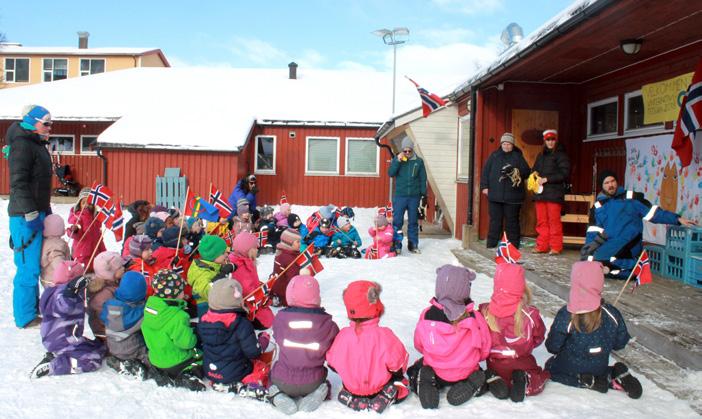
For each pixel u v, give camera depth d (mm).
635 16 5633
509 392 3643
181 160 16922
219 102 20391
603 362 3719
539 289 6402
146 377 3996
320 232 9359
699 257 5922
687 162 6031
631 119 8062
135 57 30953
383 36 19203
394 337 3629
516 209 8672
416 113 11742
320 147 19312
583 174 9352
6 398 3654
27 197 5121
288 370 3572
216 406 3584
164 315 3875
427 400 3500
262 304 5051
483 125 9594
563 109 9531
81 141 19625
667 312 4902
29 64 30828
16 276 5285
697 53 6645
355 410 3527
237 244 5438
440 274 3693
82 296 4246
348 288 3594
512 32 10266
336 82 23031
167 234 5797
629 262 6230
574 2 6164
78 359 4098
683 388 3684
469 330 3605
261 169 19281
